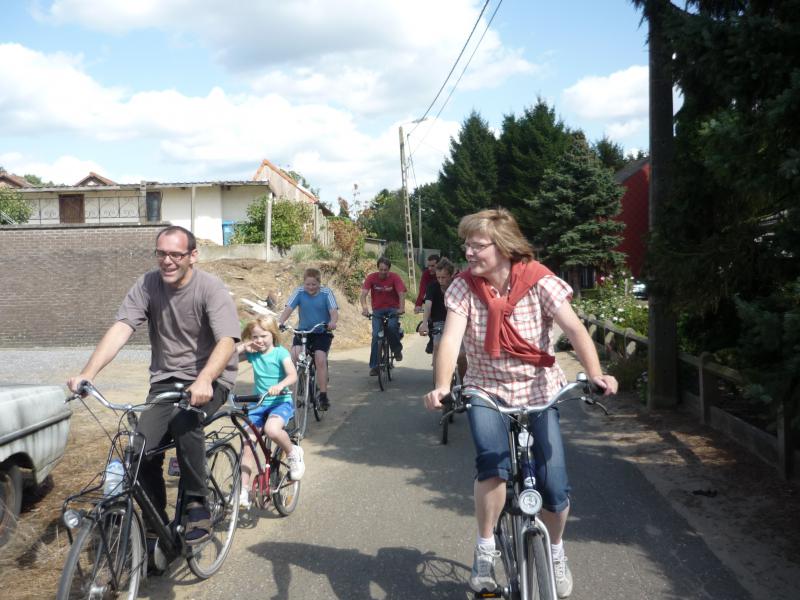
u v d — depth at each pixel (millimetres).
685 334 8031
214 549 4168
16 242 15727
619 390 9430
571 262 36750
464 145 52219
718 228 6246
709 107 6324
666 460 6117
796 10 4582
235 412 4367
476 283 3205
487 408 3168
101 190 27469
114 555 3320
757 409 7512
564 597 3330
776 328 3994
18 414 4477
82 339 15719
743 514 4754
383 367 10633
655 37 6457
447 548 4371
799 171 4008
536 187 49094
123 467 3424
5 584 3844
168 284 3803
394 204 64562
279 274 19094
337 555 4309
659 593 3711
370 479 5895
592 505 5082
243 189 28578
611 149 62812
